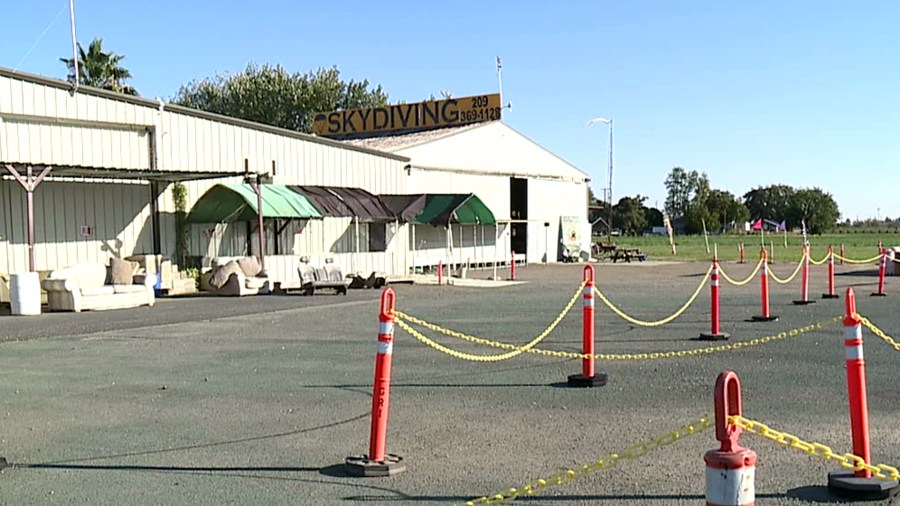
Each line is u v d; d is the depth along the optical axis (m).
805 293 20.27
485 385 10.09
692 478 6.26
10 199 23.64
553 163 50.22
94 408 9.02
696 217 145.38
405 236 36.12
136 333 15.74
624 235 136.75
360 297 24.56
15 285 20.09
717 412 3.69
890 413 8.26
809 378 10.17
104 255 25.80
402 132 47.12
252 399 9.40
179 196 27.64
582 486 6.11
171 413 8.73
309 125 74.06
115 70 62.34
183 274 26.98
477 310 19.80
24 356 12.92
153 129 26.86
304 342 14.17
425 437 7.61
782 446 7.07
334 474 6.53
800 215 147.88
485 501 5.21
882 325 15.56
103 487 6.25
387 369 6.64
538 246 48.84
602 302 21.83
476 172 43.44
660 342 13.73
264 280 26.33
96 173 24.09
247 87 74.69
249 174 26.64
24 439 7.73
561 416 8.38
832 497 5.74
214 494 6.05
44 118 24.12
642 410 8.60
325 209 29.38
